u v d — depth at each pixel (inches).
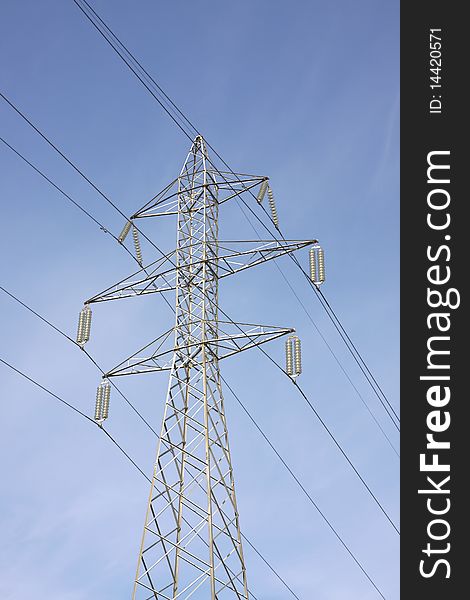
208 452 1203.9
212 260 1376.7
